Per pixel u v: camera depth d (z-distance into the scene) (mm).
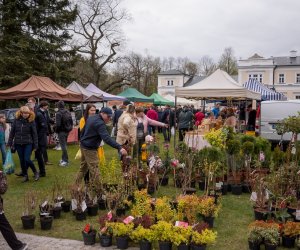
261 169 7457
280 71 57500
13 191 6957
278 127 7473
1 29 23406
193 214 4816
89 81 38312
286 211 5086
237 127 14773
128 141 7941
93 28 37000
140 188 6691
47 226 4906
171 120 17656
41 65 23750
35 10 24312
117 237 4266
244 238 4719
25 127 7629
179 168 7496
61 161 9867
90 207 5512
